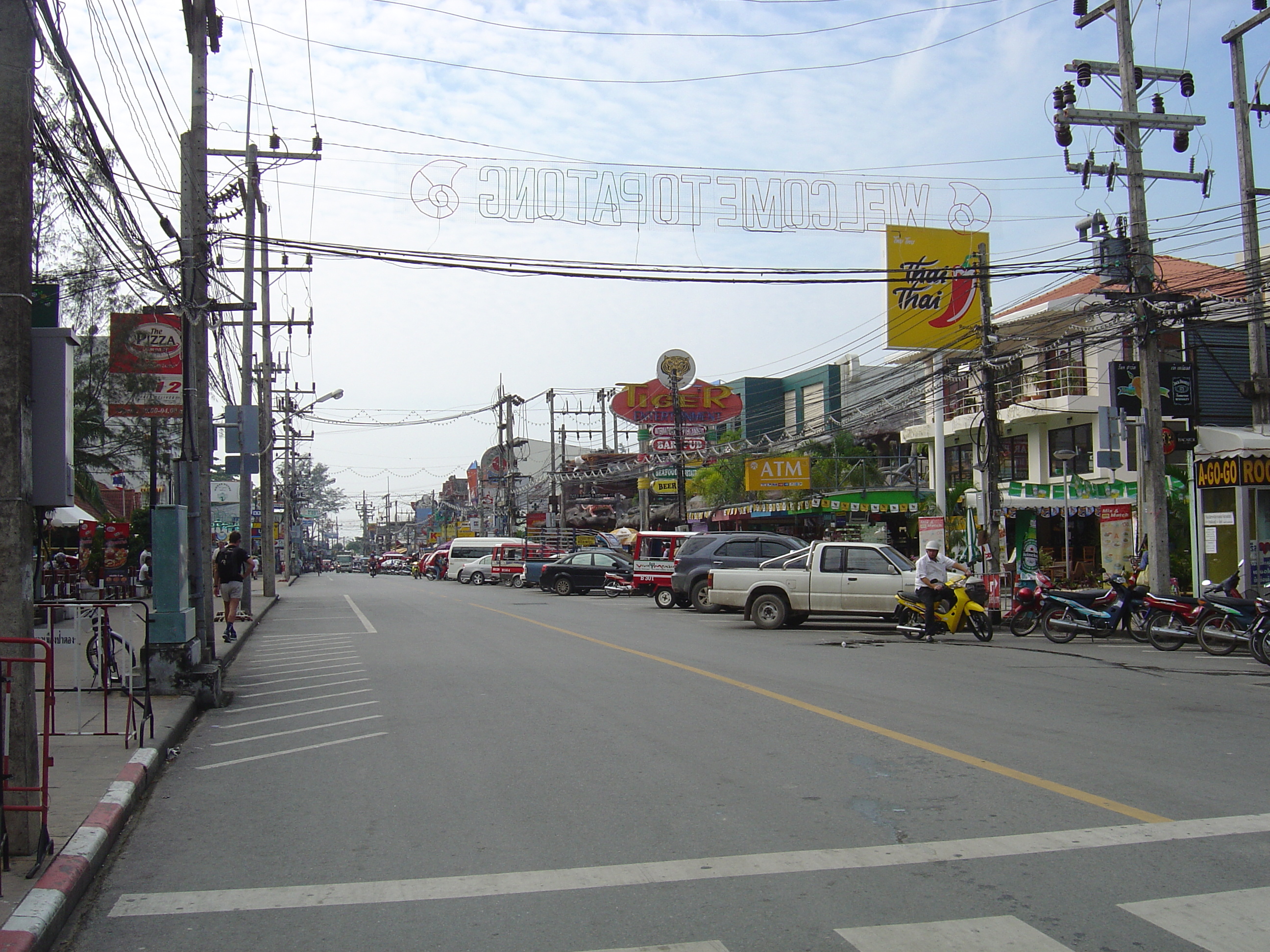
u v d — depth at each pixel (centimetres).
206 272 1323
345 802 684
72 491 608
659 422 4269
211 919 478
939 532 2400
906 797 661
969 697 1058
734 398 4388
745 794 673
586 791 688
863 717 941
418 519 12506
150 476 1527
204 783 761
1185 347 2116
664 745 827
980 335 2342
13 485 548
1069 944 424
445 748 842
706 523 3822
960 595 1689
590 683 1185
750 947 428
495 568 4766
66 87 876
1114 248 1786
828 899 482
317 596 3678
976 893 487
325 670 1402
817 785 691
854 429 3809
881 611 1864
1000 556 2105
